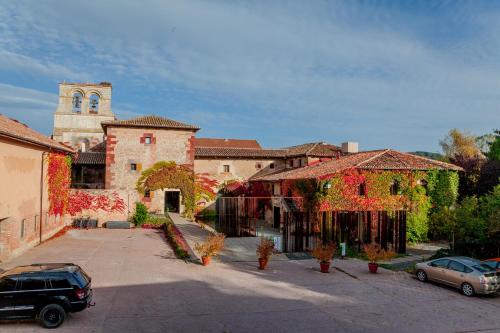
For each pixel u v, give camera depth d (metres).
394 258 23.52
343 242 24.28
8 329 10.64
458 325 12.23
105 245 24.20
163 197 37.00
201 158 43.84
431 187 29.34
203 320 11.88
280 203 32.59
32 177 22.22
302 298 14.59
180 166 37.25
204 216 42.09
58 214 28.45
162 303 13.32
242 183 44.66
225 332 11.03
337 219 25.00
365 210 27.52
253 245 26.36
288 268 20.06
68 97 50.59
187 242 26.34
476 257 21.89
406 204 28.77
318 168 32.69
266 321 12.02
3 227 19.05
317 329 11.51
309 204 28.06
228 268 19.38
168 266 19.08
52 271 11.14
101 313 12.11
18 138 18.88
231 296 14.49
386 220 25.17
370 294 15.50
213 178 44.06
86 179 40.81
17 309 10.61
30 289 10.70
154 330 10.95
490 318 12.98
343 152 43.56
